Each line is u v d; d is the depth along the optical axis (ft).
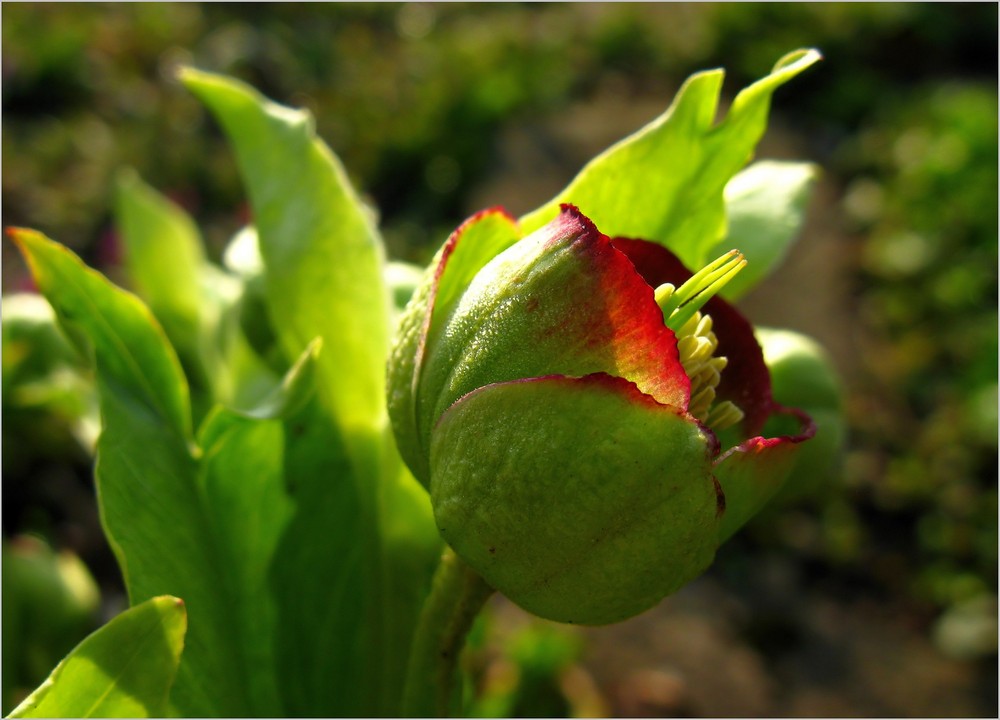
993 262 1.39
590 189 0.25
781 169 0.30
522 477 0.19
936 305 1.36
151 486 0.25
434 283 0.22
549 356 0.20
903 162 1.61
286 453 0.27
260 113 0.29
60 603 0.41
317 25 1.96
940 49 1.93
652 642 0.89
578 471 0.19
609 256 0.20
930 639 0.94
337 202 0.28
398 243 1.38
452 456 0.20
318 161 0.29
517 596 0.21
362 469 0.28
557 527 0.19
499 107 1.70
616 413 0.19
